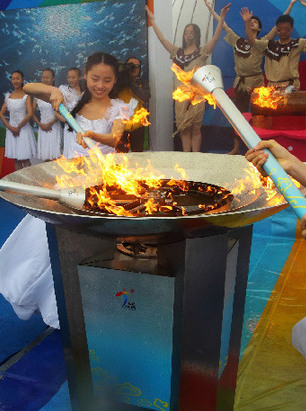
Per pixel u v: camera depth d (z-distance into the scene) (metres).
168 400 1.06
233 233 1.09
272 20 3.72
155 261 1.02
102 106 3.33
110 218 0.81
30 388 1.44
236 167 1.24
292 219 2.71
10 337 1.75
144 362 1.06
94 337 1.10
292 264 2.31
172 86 4.08
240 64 3.86
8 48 3.82
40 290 1.65
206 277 0.98
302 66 3.75
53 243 1.07
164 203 1.06
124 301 1.02
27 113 3.84
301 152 2.74
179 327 0.98
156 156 1.33
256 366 1.52
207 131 4.14
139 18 3.52
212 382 1.10
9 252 1.65
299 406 1.32
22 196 1.04
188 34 3.82
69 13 3.65
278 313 1.86
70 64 3.71
